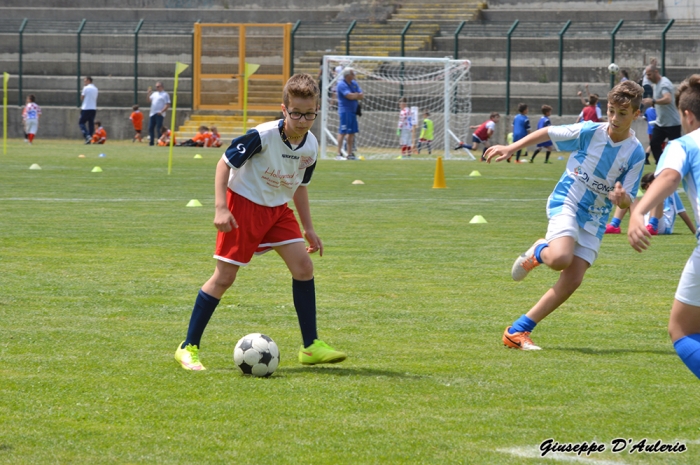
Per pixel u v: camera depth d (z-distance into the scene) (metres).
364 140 93.38
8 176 48.94
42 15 109.69
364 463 8.87
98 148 81.38
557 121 89.50
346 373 12.48
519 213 34.91
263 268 21.67
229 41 98.31
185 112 97.75
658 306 17.69
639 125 84.81
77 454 9.05
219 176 12.40
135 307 16.91
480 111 95.25
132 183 45.75
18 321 15.52
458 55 97.75
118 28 105.44
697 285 9.66
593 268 22.31
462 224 31.16
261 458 8.98
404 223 31.28
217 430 9.84
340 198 40.44
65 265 21.55
